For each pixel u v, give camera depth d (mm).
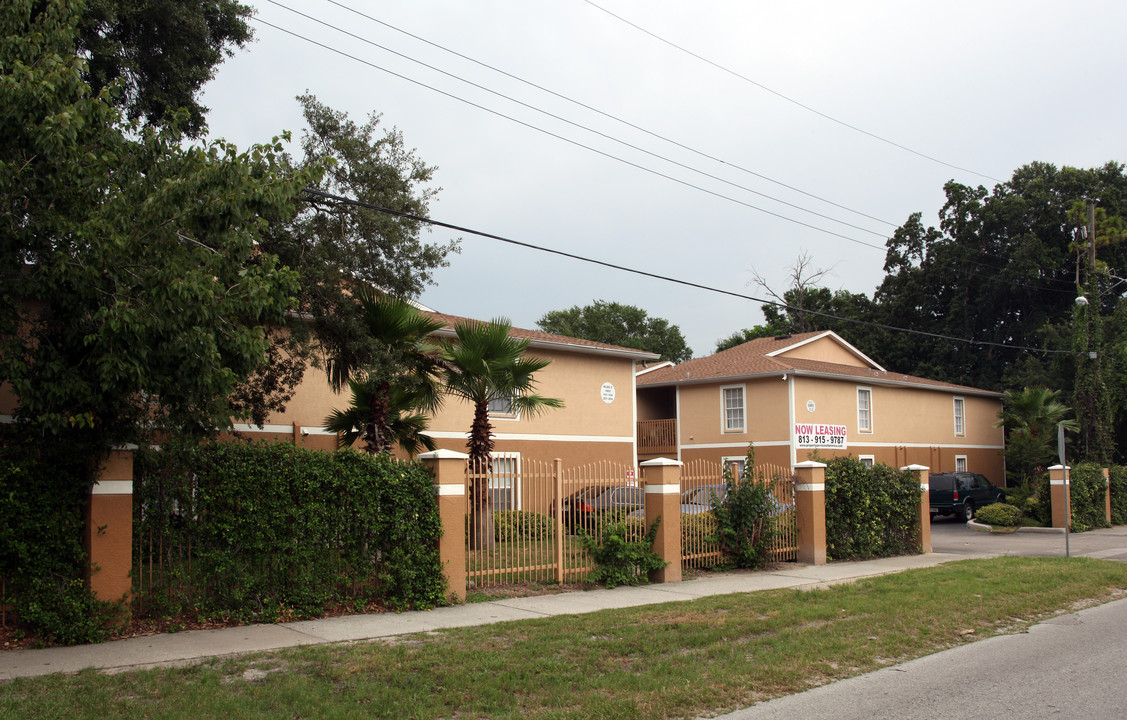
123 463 8633
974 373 47562
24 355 7621
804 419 28406
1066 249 46469
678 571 13477
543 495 12789
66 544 8258
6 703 6051
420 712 6062
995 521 26219
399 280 14711
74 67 7598
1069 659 8125
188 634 8703
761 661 7770
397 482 10492
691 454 30688
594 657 7793
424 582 10617
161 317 7312
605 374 24812
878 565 15844
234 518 9320
